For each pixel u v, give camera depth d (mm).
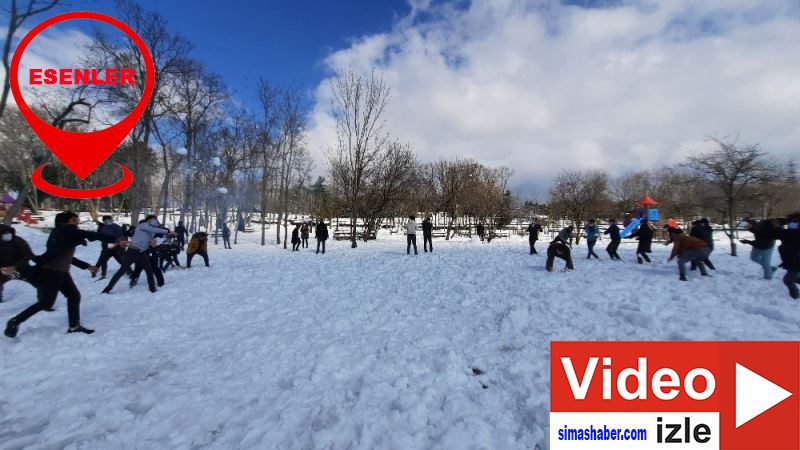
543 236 32031
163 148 22266
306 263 12672
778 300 5922
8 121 22203
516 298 6695
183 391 3562
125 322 5785
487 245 20000
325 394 3422
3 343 4598
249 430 2900
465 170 33156
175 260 11453
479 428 2768
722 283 7297
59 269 4934
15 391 3557
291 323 5762
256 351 4535
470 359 4055
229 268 11531
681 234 7832
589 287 7328
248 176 25844
